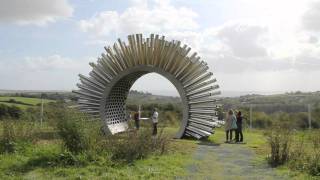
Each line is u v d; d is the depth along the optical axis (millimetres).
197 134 19156
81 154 11172
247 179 10078
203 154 14250
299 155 12172
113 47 20312
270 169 11438
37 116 16781
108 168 10453
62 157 11047
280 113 31547
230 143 18109
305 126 28516
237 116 18938
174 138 19250
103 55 20469
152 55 19656
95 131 12164
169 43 19312
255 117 30391
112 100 20938
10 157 11727
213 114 19203
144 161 11594
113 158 11375
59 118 11938
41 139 14711
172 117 29906
